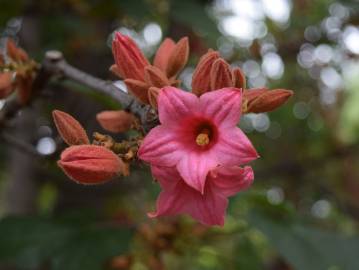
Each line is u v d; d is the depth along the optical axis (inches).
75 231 17.1
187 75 23.1
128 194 22.7
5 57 12.5
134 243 18.4
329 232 17.5
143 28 25.3
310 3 28.2
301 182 33.5
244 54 26.9
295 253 16.7
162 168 8.8
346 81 41.4
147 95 9.4
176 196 8.9
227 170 8.7
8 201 21.2
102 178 8.9
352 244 17.3
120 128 10.4
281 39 27.4
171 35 24.1
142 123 9.5
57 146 13.5
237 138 8.7
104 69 24.1
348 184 38.3
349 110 42.3
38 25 21.7
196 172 8.6
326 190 31.5
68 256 16.6
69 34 23.1
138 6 20.9
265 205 17.2
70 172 8.7
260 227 16.8
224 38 26.1
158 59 10.7
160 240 18.3
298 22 27.6
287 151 38.1
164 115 8.8
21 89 12.5
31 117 20.8
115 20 24.2
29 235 16.7
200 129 9.2
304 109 37.4
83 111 22.7
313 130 38.3
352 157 37.6
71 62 23.6
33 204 21.2
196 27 20.7
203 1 23.5
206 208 8.9
